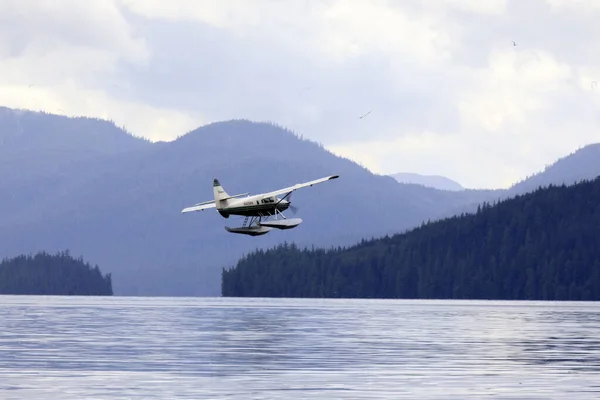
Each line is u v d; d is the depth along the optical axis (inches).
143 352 6501.0
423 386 4815.5
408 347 7086.6
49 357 6107.3
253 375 5226.4
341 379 5073.8
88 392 4537.4
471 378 5132.9
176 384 4842.5
